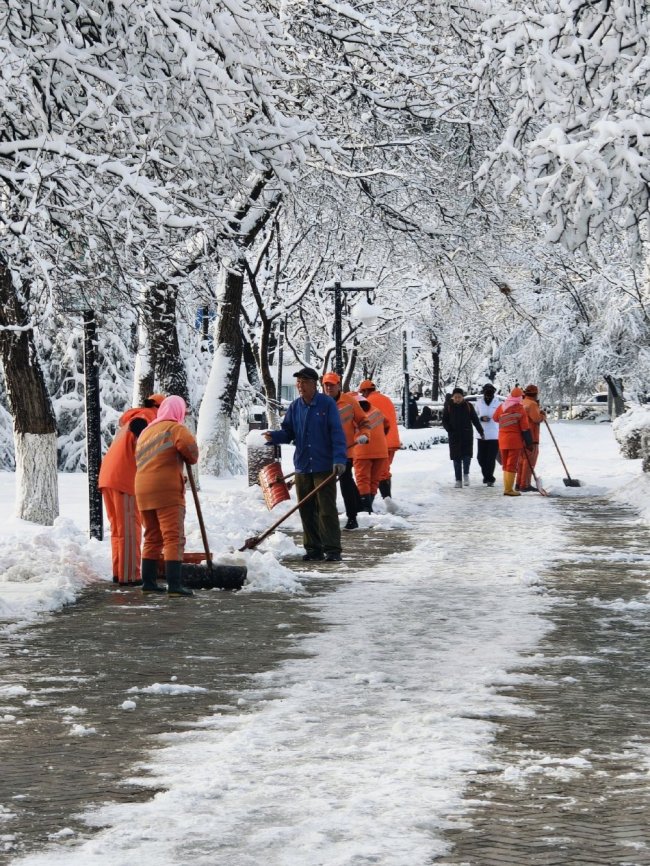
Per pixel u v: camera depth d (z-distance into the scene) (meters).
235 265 19.81
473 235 30.28
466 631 11.81
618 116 16.78
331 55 25.06
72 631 11.93
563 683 9.42
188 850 5.55
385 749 7.39
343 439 17.78
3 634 11.74
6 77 14.41
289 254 38.75
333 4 24.09
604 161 16.77
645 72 16.89
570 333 69.75
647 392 69.38
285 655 10.65
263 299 43.66
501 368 76.19
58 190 15.43
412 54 24.94
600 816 6.09
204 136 16.58
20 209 14.89
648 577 15.73
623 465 37.75
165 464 14.38
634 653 10.68
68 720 8.28
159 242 16.69
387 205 29.44
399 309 56.66
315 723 8.11
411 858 5.43
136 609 13.33
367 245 32.03
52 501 22.03
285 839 5.69
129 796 6.48
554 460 41.50
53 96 15.88
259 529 21.64
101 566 16.33
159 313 18.89
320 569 16.77
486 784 6.64
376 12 25.44
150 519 14.57
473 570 16.50
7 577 15.15
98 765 7.11
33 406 21.91
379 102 25.64
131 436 15.35
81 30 16.58
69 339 38.19
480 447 33.47
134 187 15.50
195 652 10.81
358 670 9.95
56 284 15.96
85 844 5.63
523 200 18.67
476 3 18.09
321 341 57.75
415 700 8.81
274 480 23.14
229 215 17.42
